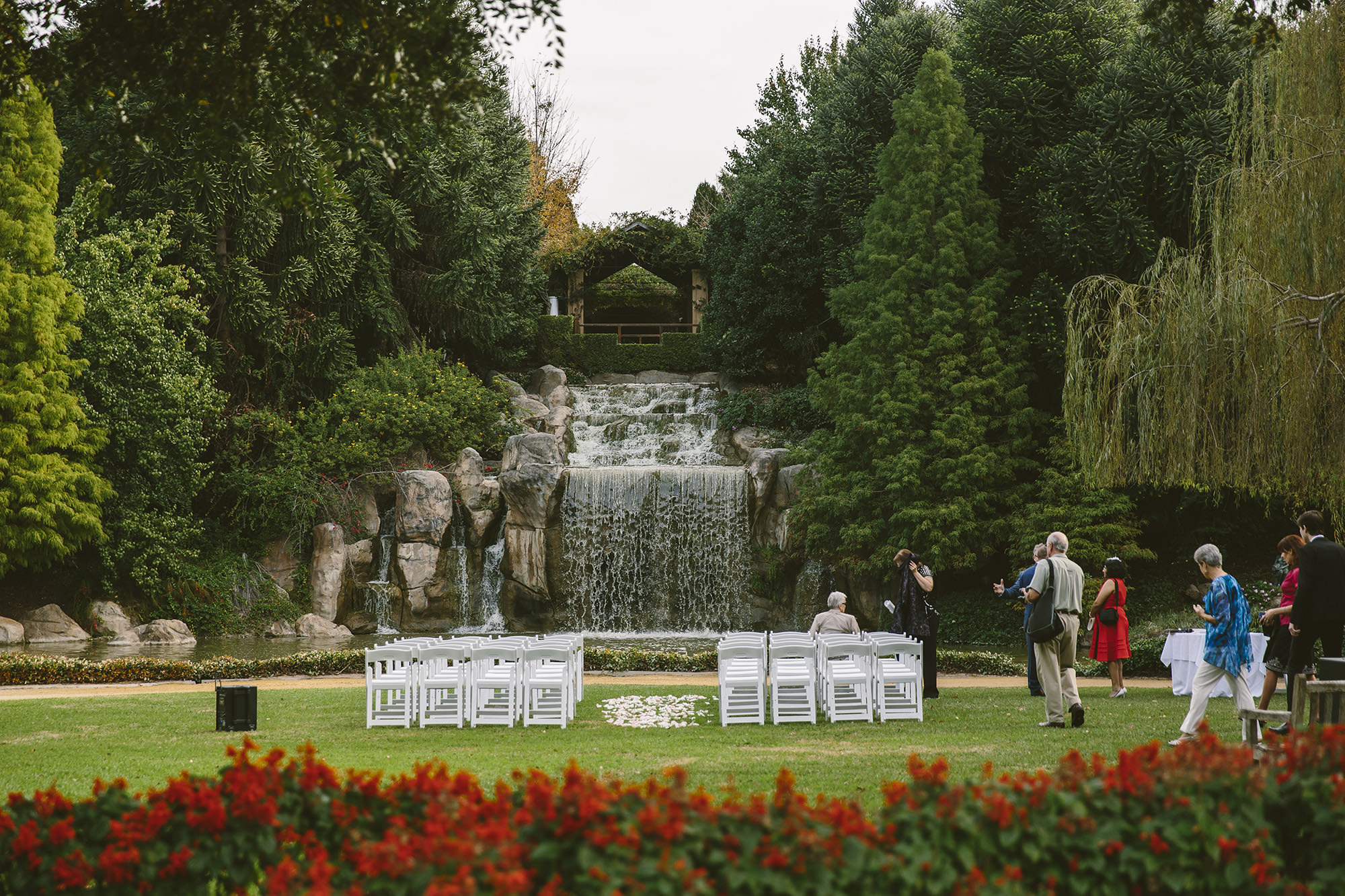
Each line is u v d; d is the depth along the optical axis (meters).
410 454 32.41
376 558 30.31
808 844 3.35
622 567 29.58
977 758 8.44
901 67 32.84
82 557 28.16
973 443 26.64
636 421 38.12
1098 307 15.05
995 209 28.52
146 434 27.39
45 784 7.82
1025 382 27.75
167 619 26.92
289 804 3.94
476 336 39.81
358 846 3.66
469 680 11.58
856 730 10.64
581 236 54.31
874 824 3.70
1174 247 14.10
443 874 3.21
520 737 10.38
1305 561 9.08
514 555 29.22
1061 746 9.10
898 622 13.71
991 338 27.33
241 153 7.68
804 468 28.94
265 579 28.81
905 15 33.91
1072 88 28.92
